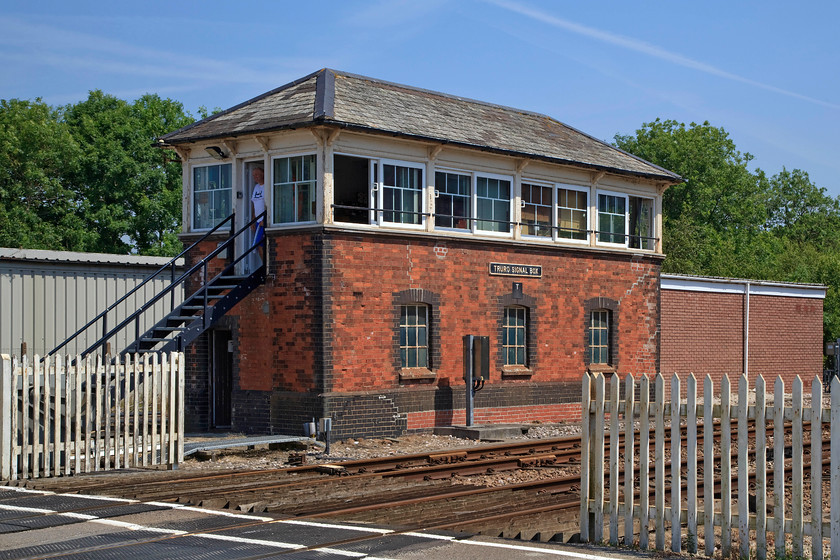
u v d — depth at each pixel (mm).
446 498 11375
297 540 8711
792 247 65188
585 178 22969
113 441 13750
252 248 18500
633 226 24500
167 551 8242
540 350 21828
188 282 20219
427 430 19328
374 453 16453
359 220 18625
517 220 21297
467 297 20266
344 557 8039
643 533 8602
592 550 8523
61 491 11617
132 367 13805
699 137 60781
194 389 19750
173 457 14102
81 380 13289
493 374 20750
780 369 31062
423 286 19406
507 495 11820
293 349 18125
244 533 9055
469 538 8945
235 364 19094
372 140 18562
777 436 7895
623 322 23828
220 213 19891
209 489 11758
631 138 64188
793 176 82688
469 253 20344
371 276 18484
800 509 7758
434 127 19922
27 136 42500
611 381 8883
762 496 7969
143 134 45781
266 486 12062
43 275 23797
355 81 20844
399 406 18828
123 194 43625
